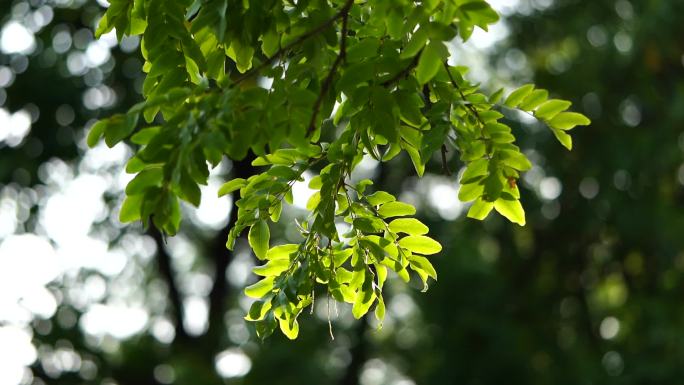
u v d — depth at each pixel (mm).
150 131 3621
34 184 20266
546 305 21812
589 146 20531
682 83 20609
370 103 4039
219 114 3533
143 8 4234
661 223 20219
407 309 25047
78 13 19859
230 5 4012
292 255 4676
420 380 20531
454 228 21984
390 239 4684
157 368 20984
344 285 4727
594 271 22016
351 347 25125
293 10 4152
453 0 3678
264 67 3848
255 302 4680
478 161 4121
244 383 19938
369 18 4309
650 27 19875
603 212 20594
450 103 4094
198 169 3477
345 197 4707
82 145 20219
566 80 20641
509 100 4215
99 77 20031
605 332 21859
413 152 4430
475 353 19969
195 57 4156
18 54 19656
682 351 19078
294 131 3635
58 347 20594
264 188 4613
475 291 20391
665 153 20203
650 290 20812
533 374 19891
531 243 22359
